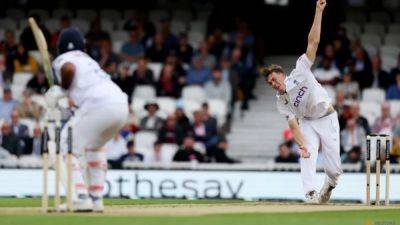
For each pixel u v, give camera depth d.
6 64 67.69
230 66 66.62
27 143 58.78
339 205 36.34
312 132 37.22
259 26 76.06
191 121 62.66
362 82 65.38
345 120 58.59
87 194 29.61
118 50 70.25
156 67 67.94
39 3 76.00
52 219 26.95
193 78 66.25
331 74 65.19
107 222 26.30
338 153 37.28
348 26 72.44
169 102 64.31
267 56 73.69
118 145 58.62
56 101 29.53
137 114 62.25
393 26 72.94
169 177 53.28
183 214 29.31
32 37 68.56
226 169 54.81
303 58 36.25
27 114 61.88
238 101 65.94
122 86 65.06
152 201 42.03
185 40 68.56
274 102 66.62
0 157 58.44
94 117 29.08
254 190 53.28
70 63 28.91
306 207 34.19
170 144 59.34
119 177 53.31
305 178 37.16
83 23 72.62
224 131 63.38
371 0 75.00
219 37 68.50
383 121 59.50
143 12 72.12
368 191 37.41
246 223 26.56
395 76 65.81
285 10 76.44
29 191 52.84
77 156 29.62
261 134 64.50
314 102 36.53
